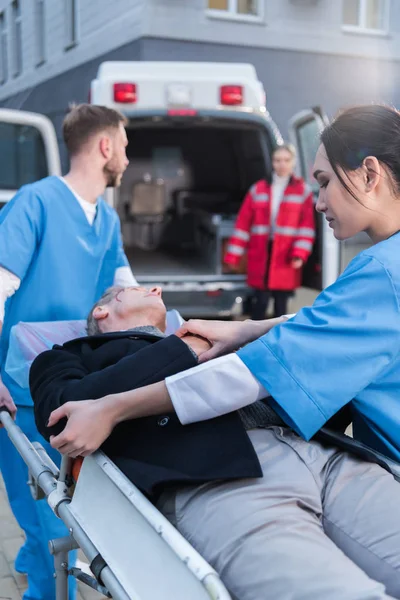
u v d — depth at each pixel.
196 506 1.48
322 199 1.63
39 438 2.38
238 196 8.43
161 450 1.55
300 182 6.27
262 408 1.69
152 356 1.64
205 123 6.44
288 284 6.37
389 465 1.60
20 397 2.35
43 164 5.14
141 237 8.71
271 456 1.57
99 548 1.50
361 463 1.62
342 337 1.47
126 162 2.66
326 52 12.66
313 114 6.07
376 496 1.54
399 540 1.47
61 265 2.49
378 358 1.47
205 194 8.60
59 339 2.36
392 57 13.13
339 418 1.72
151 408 1.54
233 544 1.39
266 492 1.48
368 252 1.52
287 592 1.29
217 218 6.93
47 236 2.46
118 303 2.16
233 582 1.37
